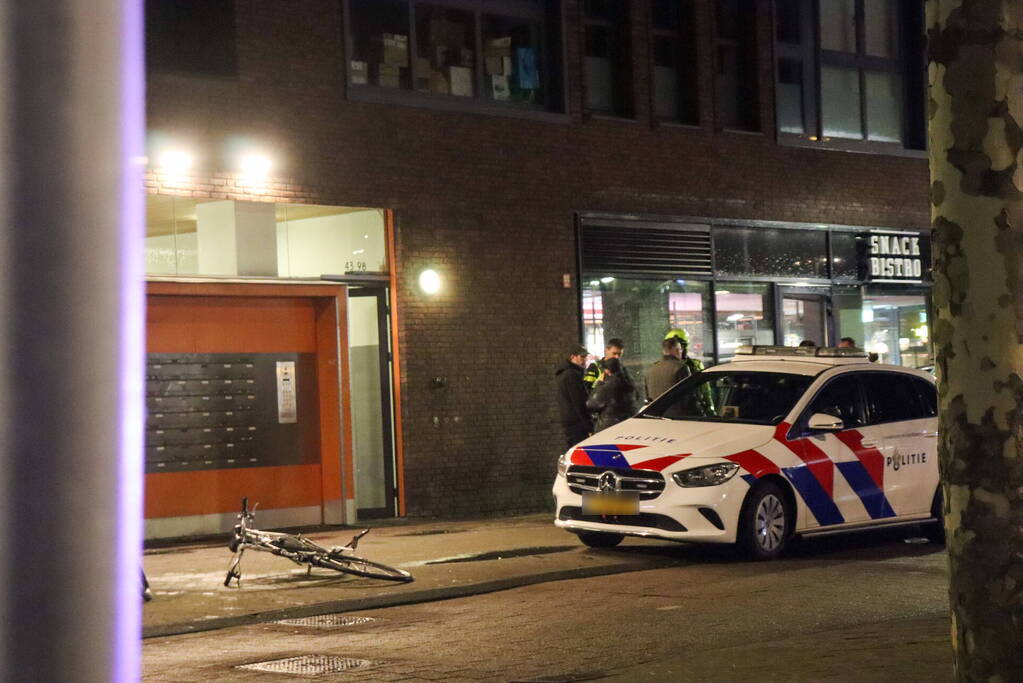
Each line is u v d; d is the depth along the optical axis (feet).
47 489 5.69
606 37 62.85
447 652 25.71
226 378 49.52
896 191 74.79
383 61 54.03
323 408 51.67
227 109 48.91
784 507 39.27
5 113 5.70
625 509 38.65
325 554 35.58
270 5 50.14
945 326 11.87
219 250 48.83
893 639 24.45
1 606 5.63
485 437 56.08
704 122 65.36
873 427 41.88
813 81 71.15
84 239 5.77
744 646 24.21
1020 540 11.46
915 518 42.57
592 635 27.30
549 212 58.85
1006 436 11.50
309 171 51.01
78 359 5.75
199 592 34.04
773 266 68.64
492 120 57.06
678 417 42.09
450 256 55.31
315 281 51.06
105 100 5.82
